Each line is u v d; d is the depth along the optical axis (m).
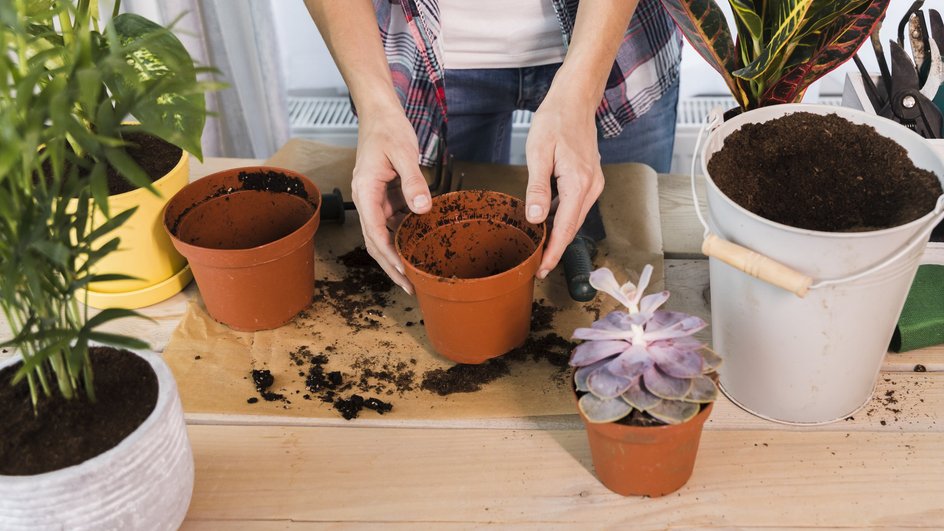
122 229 0.95
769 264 0.72
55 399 0.71
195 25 1.65
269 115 1.81
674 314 0.75
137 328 1.00
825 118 0.85
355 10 1.03
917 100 0.97
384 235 0.90
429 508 0.77
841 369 0.79
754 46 0.88
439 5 1.16
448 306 0.85
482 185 1.19
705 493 0.78
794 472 0.79
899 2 1.62
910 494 0.76
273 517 0.77
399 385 0.90
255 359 0.94
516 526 0.75
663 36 1.19
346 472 0.81
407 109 1.21
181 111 0.61
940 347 0.92
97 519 0.66
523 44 1.19
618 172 1.20
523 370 0.91
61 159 0.58
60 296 0.68
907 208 0.75
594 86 0.96
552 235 0.88
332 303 1.02
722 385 0.88
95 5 0.82
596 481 0.79
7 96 0.53
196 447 0.84
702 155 0.79
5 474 0.64
